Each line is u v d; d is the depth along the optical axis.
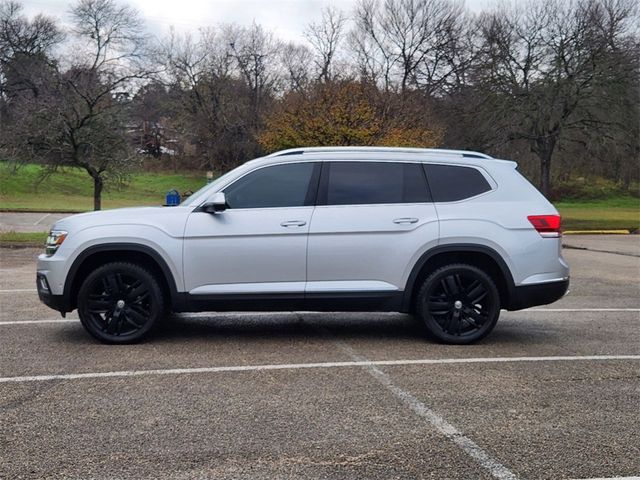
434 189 6.42
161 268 6.14
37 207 40.84
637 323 7.67
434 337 6.43
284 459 3.63
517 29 31.17
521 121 30.80
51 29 57.75
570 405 4.59
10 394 4.73
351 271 6.20
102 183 23.31
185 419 4.24
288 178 6.33
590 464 3.60
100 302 6.24
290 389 4.89
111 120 22.86
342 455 3.69
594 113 30.19
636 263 15.05
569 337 6.86
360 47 49.25
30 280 11.12
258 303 6.16
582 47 29.73
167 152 69.94
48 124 21.78
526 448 3.81
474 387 4.99
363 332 7.03
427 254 6.25
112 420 4.21
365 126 22.78
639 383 5.15
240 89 59.50
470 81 34.28
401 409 4.46
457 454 3.72
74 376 5.19
